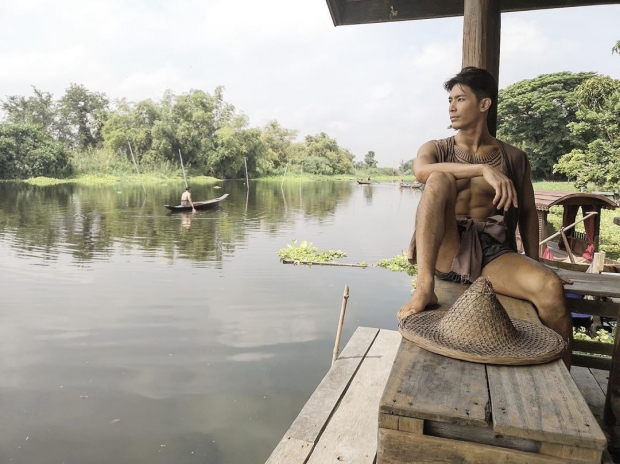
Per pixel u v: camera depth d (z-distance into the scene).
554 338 1.76
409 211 25.39
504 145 2.68
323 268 11.06
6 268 10.47
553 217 22.64
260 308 7.80
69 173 48.31
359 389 2.95
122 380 5.17
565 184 33.66
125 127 52.34
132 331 6.64
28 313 7.37
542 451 1.25
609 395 2.35
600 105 19.22
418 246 2.17
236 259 11.87
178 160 53.81
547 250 9.79
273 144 76.19
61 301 8.02
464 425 1.33
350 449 2.35
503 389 1.42
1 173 44.53
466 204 2.58
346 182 66.69
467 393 1.40
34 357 5.75
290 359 5.76
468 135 2.62
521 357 1.57
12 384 5.07
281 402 4.74
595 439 1.18
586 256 10.38
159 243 13.98
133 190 36.12
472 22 3.65
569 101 36.50
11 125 45.72
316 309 7.77
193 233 15.88
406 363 1.59
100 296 8.33
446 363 1.59
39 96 58.12
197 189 39.06
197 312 7.53
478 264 2.38
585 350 2.86
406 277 10.22
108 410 4.58
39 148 45.81
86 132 59.31
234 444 4.05
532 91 39.84
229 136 53.78
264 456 3.87
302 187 49.28
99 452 3.95
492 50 3.67
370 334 3.86
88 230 16.19
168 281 9.48
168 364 5.59
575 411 1.30
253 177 61.00
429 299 2.07
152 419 4.42
